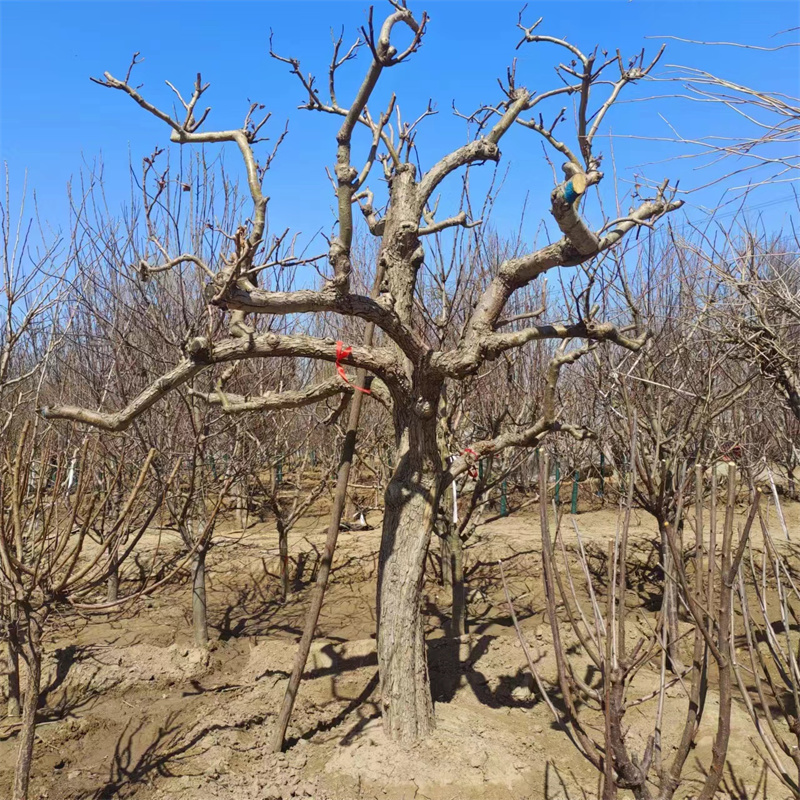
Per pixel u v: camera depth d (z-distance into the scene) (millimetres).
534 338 4137
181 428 6258
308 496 8484
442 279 6211
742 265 4895
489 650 5996
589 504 11586
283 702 4680
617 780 2256
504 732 4785
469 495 9094
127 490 6172
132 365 6129
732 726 4742
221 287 3455
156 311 6082
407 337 4148
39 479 3674
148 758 4625
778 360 4754
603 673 2195
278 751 4625
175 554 8398
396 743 4410
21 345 7531
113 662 5855
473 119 5555
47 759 4648
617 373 5570
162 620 7047
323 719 5004
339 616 7410
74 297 6520
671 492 5336
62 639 6441
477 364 4102
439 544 8797
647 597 7660
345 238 3795
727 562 2104
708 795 2094
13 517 3285
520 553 8617
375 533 9992
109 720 5078
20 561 3182
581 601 7301
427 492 4508
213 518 3732
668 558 2477
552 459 9320
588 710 5207
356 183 3855
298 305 3652
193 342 3736
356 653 5840
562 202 3506
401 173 4641
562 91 4637
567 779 4289
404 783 4113
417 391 4426
